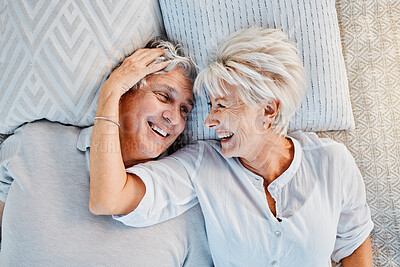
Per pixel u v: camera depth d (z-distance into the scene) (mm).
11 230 995
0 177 1097
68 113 1108
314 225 1018
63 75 1062
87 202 1011
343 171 1072
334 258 1224
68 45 1048
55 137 1088
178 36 1162
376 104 1291
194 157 1096
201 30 1125
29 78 1057
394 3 1302
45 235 966
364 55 1308
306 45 1133
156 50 1101
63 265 957
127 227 1004
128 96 1079
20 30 1036
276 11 1105
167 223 1044
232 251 1053
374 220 1271
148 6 1131
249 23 1116
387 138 1277
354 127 1282
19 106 1077
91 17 1059
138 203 965
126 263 979
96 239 979
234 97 959
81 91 1089
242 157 1023
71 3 1040
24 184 1014
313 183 1041
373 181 1273
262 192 1033
